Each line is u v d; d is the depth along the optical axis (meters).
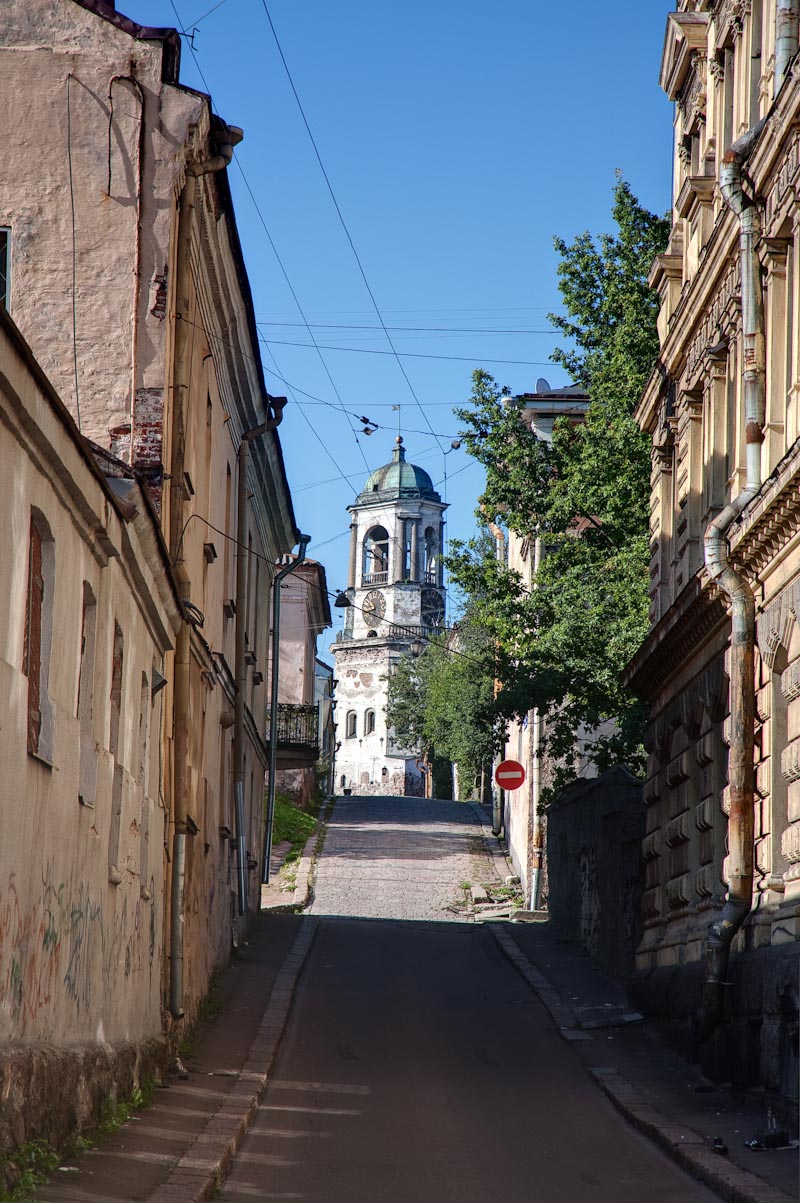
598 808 25.06
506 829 46.91
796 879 13.07
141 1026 13.09
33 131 15.54
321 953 25.41
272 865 41.19
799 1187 9.51
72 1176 8.35
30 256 15.38
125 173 15.49
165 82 15.64
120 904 11.74
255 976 21.77
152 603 12.59
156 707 14.17
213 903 20.22
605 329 28.56
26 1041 8.38
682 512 19.47
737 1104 13.22
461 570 29.17
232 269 18.47
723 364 17.59
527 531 29.16
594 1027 18.67
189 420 16.50
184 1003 15.88
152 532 11.90
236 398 21.59
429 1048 17.20
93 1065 9.91
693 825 17.67
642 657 19.86
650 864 20.23
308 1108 13.14
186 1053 15.13
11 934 7.89
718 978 14.38
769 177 14.55
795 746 13.13
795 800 13.10
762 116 15.48
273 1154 10.99
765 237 14.70
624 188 28.67
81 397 15.19
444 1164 10.91
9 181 15.47
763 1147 11.12
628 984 20.02
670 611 17.59
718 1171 10.14
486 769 57.25
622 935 22.50
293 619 51.41
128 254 15.39
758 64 16.27
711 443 17.77
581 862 26.73
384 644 105.44
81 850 9.91
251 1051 15.76
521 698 27.44
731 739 14.76
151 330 15.29
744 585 14.83
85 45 15.65
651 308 27.50
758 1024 13.24
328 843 45.53
